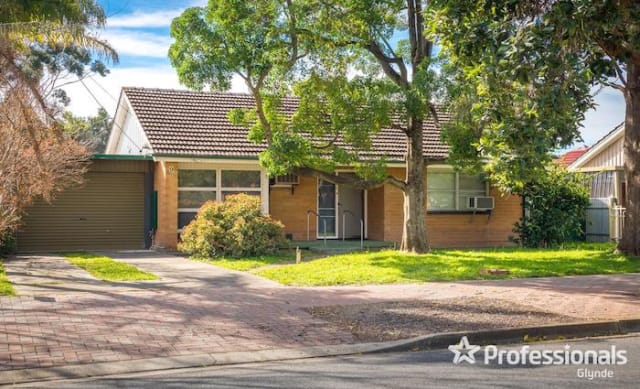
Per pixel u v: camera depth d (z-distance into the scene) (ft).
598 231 77.36
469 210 78.89
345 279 44.70
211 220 59.93
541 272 47.93
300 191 74.59
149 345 27.63
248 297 38.47
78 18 52.01
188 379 23.45
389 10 56.95
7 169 47.09
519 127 36.47
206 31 50.98
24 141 48.65
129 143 80.84
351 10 54.13
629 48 37.52
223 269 51.67
